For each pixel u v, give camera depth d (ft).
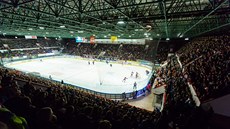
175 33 112.37
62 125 11.14
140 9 49.65
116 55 153.99
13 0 27.78
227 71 33.50
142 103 55.11
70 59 159.12
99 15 53.72
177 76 51.70
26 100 9.08
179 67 65.21
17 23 66.90
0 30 104.73
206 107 19.92
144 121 18.70
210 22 66.90
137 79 84.07
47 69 106.93
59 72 98.02
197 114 20.35
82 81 78.28
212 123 18.20
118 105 30.45
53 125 7.55
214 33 108.68
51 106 14.11
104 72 99.71
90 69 108.78
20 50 158.81
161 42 149.28
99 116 16.01
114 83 75.77
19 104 8.87
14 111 8.66
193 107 25.12
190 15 36.73
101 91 63.67
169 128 20.42
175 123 21.08
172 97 34.81
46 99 16.29
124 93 57.36
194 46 87.71
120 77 87.76
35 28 87.61
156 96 52.16
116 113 19.97
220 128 17.53
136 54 146.10
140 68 115.03
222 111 18.29
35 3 46.34
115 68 113.60
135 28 74.02
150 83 71.46
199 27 80.12
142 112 28.25
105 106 25.90
